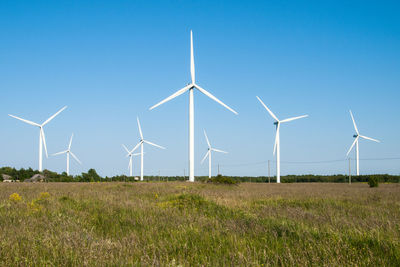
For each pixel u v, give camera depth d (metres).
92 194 23.08
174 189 30.12
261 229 10.23
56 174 73.81
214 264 6.85
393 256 7.32
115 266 6.70
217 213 14.38
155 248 7.92
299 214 13.27
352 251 7.48
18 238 8.52
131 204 16.59
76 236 8.40
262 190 32.53
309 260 7.09
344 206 17.16
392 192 29.00
